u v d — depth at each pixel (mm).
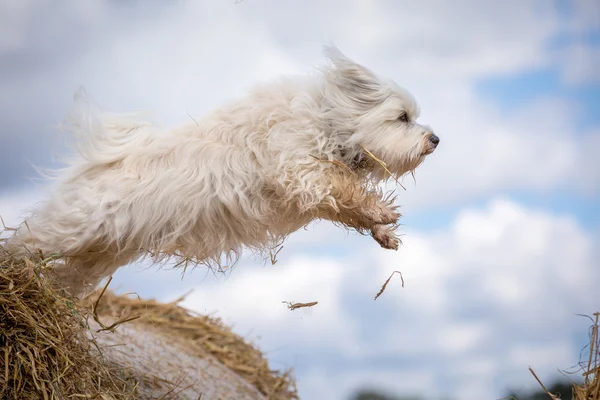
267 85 5879
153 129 5836
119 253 5578
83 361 4645
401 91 5980
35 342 4367
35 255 5121
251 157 5613
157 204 5469
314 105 5773
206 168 5547
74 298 4965
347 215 5535
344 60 5863
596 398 4496
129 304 7754
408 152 5895
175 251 5730
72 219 5414
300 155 5535
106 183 5523
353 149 5902
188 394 6023
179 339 7582
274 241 5898
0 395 4137
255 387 7617
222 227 5668
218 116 5789
